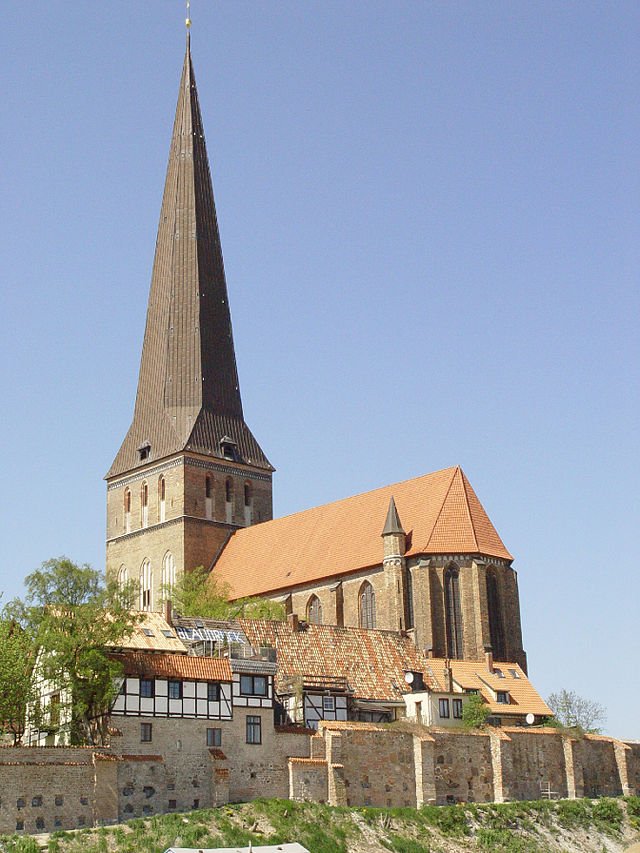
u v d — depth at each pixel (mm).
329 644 119812
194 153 180000
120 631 98688
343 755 101688
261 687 101812
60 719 98375
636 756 118625
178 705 97625
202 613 136625
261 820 92188
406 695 116375
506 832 100375
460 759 107312
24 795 86625
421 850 94312
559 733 114000
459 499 141125
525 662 138500
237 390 175000
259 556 159000
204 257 176250
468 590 136000
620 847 104438
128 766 92500
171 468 166875
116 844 84250
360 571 142625
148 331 177125
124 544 171000
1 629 98625
